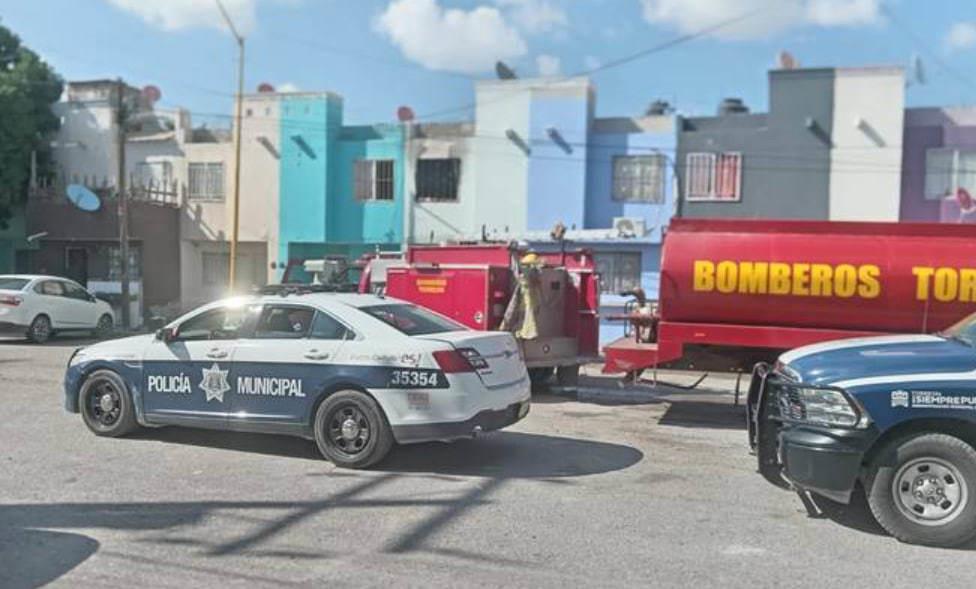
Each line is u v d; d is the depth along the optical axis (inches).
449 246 537.3
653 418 427.5
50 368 581.9
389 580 194.1
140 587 188.7
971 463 219.0
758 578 198.1
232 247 1021.2
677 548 218.2
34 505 252.1
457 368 294.0
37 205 1153.4
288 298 326.3
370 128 1100.5
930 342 252.2
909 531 223.3
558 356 509.0
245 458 315.6
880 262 383.9
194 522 237.0
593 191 1010.1
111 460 309.7
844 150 923.4
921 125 924.0
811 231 399.2
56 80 1247.5
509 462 315.9
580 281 524.1
